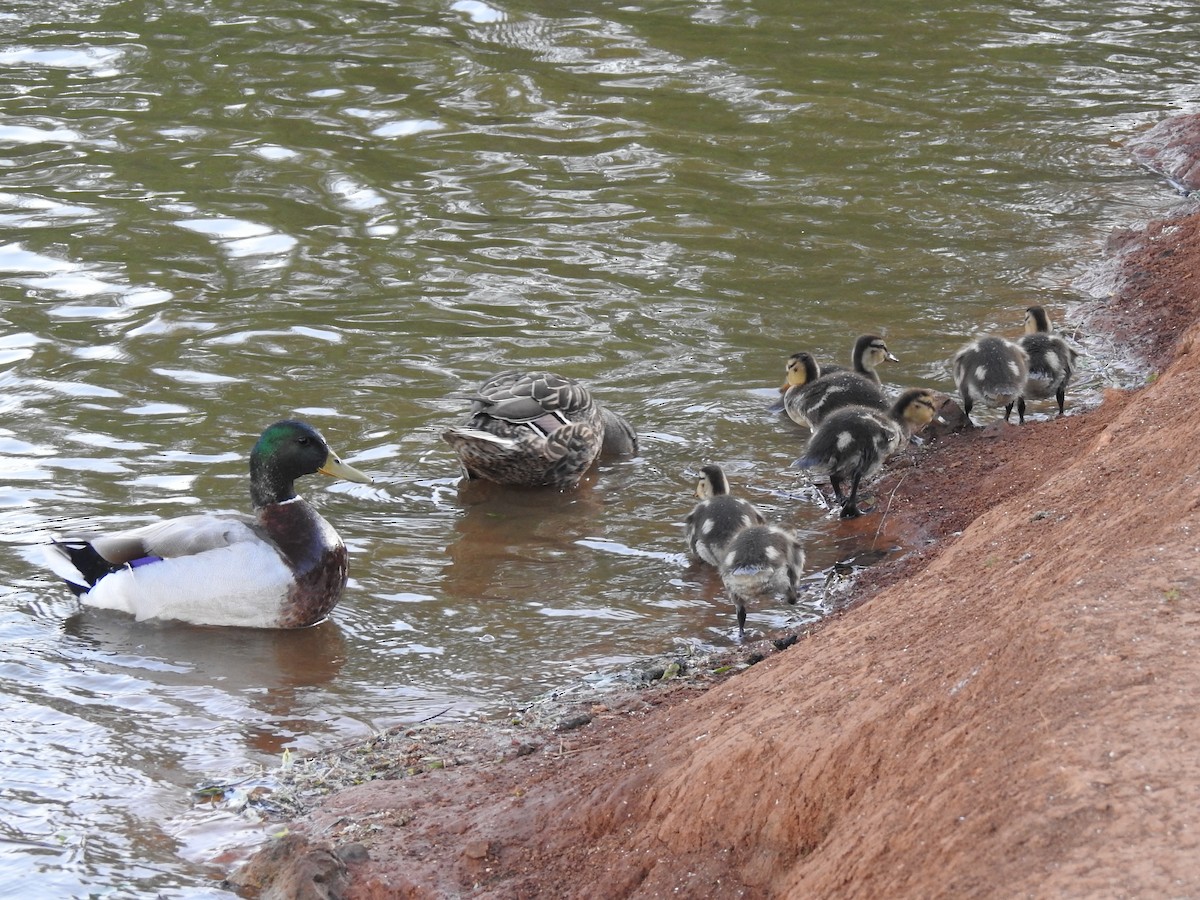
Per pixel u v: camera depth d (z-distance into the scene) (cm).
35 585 1161
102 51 2762
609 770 787
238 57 2745
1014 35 2930
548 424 1341
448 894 721
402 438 1448
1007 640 662
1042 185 2172
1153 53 2809
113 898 748
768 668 859
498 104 2527
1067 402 1487
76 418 1450
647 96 2570
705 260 1898
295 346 1641
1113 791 521
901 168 2242
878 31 2958
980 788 568
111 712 969
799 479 1366
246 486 1319
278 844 769
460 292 1798
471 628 1099
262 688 1008
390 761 896
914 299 1773
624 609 1127
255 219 2017
